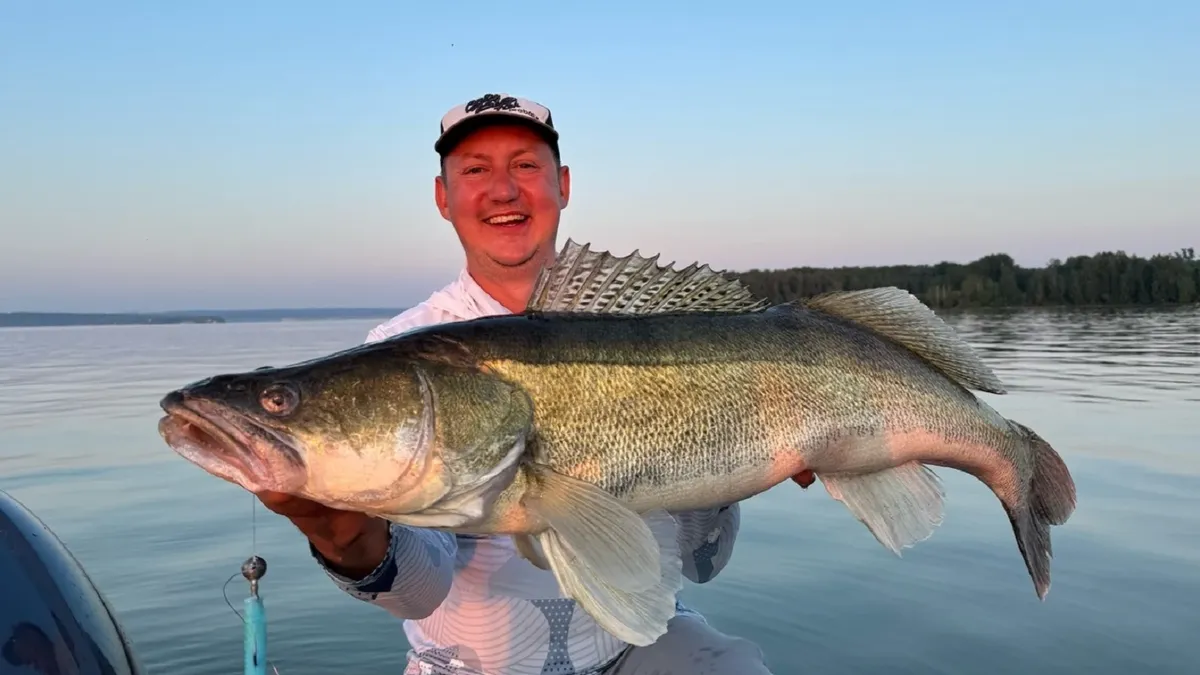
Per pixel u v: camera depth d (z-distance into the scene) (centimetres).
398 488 69
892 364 88
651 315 80
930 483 90
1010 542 197
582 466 73
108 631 48
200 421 65
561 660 92
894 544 87
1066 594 164
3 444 354
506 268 110
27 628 44
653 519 80
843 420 83
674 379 76
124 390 580
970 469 92
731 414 78
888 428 85
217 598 175
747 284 88
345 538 71
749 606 161
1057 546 193
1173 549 189
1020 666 135
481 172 109
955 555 188
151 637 155
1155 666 134
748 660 92
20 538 48
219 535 220
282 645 151
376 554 74
